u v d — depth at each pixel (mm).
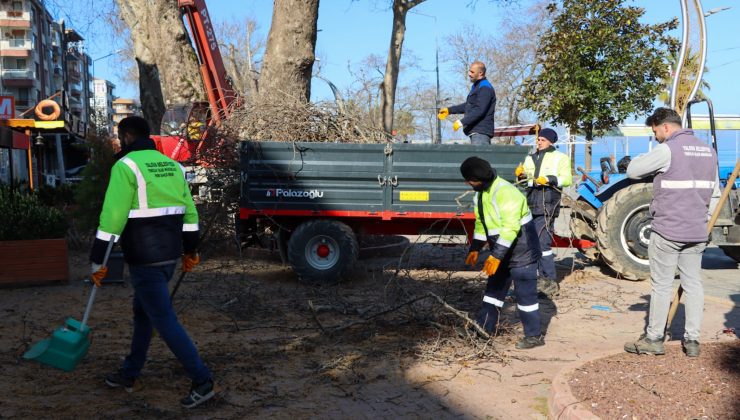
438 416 4367
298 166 8625
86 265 10094
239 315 7043
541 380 5062
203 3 14203
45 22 68438
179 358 4371
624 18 19453
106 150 11203
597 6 19562
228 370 5195
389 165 8648
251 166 8641
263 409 4453
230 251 10453
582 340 6223
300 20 12953
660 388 4359
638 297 8195
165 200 4395
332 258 8617
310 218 8875
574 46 19891
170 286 8555
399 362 5441
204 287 8414
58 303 7500
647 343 5199
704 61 8258
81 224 11039
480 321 6137
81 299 7715
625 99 20109
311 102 9617
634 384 4449
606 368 4828
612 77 20000
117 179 4258
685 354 5137
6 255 8344
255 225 9219
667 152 5090
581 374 4699
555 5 20953
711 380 4461
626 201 9148
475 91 8836
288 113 9469
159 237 4355
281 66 13102
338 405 4543
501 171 8555
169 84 16344
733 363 4820
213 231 9680
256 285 8156
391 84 17391
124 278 9000
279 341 6031
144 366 5227
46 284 8531
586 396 4266
